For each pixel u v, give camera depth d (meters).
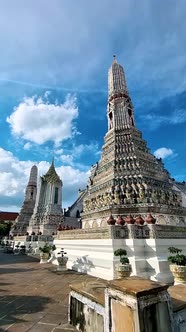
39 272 15.66
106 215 22.23
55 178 51.72
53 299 8.55
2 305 7.80
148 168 26.02
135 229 13.73
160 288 3.95
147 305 3.66
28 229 50.34
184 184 48.31
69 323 5.93
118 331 3.88
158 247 12.95
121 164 26.00
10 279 12.97
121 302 3.95
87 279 12.79
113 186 23.31
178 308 4.27
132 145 28.05
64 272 15.50
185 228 15.63
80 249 17.20
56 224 45.84
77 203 53.97
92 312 4.96
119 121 32.75
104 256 13.70
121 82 37.44
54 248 22.08
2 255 33.03
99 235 15.00
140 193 21.88
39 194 50.97
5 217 84.06
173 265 10.20
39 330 5.58
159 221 20.72
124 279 4.58
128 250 13.11
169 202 23.03
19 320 6.31
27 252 35.53
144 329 3.46
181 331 4.11
